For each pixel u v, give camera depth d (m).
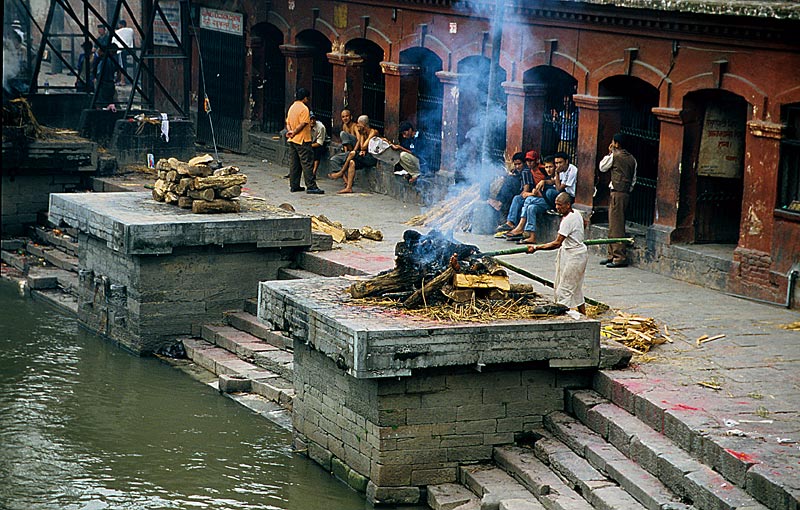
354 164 24.47
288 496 14.03
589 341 13.99
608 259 19.39
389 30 24.30
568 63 20.22
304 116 24.00
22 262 23.45
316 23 26.22
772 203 17.03
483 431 13.98
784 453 11.74
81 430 15.96
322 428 14.77
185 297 19.00
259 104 28.61
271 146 27.91
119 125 26.27
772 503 11.14
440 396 13.77
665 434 12.77
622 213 18.95
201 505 13.83
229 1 28.83
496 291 14.42
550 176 20.61
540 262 19.08
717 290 17.84
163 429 16.00
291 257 19.52
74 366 18.47
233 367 17.75
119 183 24.31
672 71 18.38
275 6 27.41
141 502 13.91
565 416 14.05
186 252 18.89
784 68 16.72
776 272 16.98
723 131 18.45
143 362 18.66
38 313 21.22
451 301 14.26
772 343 15.21
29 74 32.12
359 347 13.20
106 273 19.69
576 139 21.19
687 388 13.51
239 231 18.91
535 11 20.56
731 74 17.47
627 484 12.39
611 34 19.36
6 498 13.99
